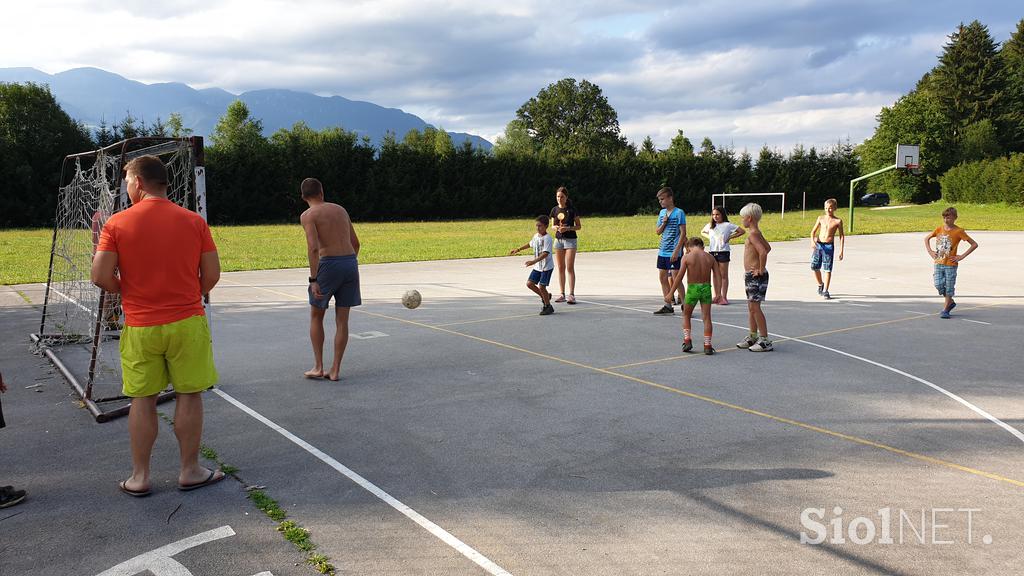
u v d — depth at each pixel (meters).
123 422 5.52
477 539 3.51
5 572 3.23
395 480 4.27
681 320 9.91
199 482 4.18
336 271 6.47
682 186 60.53
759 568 3.21
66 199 9.25
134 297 3.99
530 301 11.84
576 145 89.44
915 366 7.19
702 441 4.94
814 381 6.59
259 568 3.25
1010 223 37.88
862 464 4.50
